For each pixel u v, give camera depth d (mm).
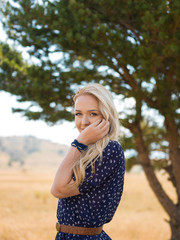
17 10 4816
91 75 4832
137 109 5082
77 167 1502
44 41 4777
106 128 1566
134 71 4535
